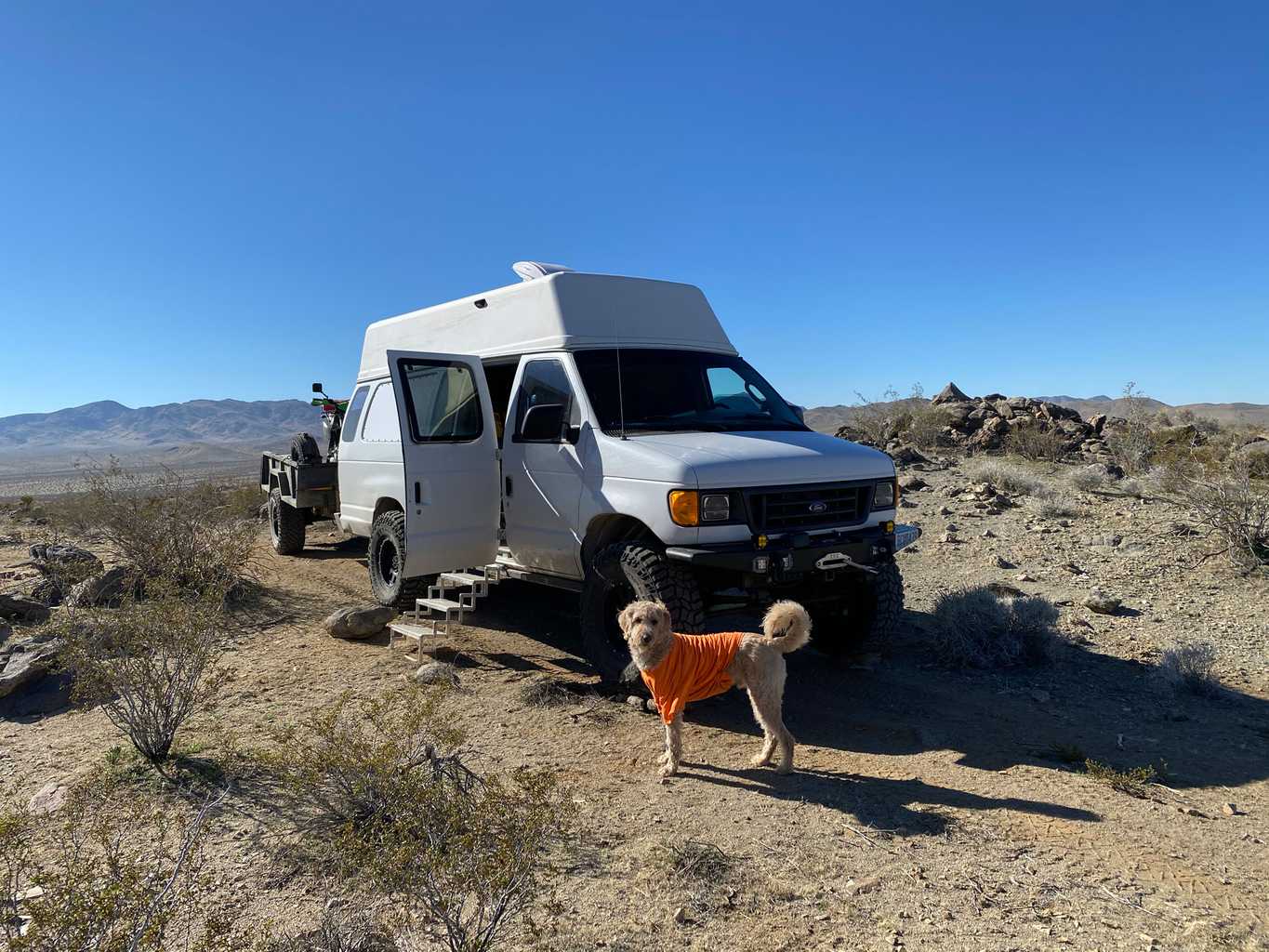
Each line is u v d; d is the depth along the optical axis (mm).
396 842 3426
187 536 8539
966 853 3967
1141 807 4453
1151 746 5336
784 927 3357
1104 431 20672
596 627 6309
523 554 7367
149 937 2604
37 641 6473
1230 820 4305
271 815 4195
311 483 11383
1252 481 13875
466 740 5285
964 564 10398
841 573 6410
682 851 3912
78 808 3816
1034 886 3668
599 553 6328
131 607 5270
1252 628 7691
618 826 4219
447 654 7035
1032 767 5000
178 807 4273
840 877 3744
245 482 19594
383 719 5277
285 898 3482
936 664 7102
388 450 8391
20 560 10812
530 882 3219
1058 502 13156
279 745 4992
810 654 7426
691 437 6449
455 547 7352
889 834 4152
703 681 4867
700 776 4875
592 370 6969
